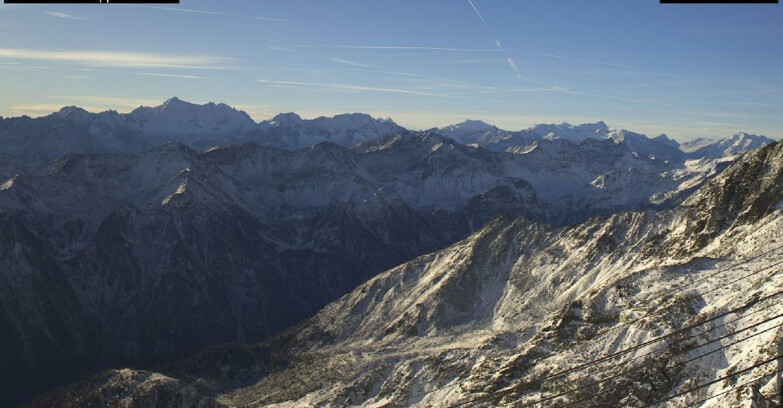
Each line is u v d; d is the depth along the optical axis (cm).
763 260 12306
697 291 11862
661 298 12138
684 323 10856
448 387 13412
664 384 9694
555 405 10269
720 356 9556
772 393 7638
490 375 12450
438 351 16638
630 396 9775
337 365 17250
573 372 10919
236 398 17588
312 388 16275
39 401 16075
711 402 8350
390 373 15350
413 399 13638
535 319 18012
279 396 16400
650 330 11094
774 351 8538
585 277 19075
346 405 14562
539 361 12106
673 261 15900
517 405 10706
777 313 9562
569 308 13475
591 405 9969
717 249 14500
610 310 12912
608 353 11169
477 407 11388
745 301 10438
